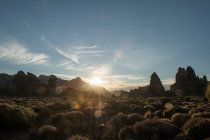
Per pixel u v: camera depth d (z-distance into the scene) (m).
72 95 105.38
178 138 12.92
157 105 40.28
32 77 111.19
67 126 20.38
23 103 43.94
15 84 106.56
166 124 15.17
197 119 14.34
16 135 17.92
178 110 27.55
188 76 121.75
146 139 13.81
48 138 16.75
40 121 23.41
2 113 19.38
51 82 113.06
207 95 47.41
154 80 127.19
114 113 32.78
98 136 18.05
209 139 11.44
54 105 35.06
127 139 14.37
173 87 124.12
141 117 20.70
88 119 25.86
